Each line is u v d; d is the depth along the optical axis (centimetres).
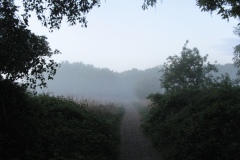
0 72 902
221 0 1109
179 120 1476
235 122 1117
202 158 952
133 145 1480
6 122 910
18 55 862
